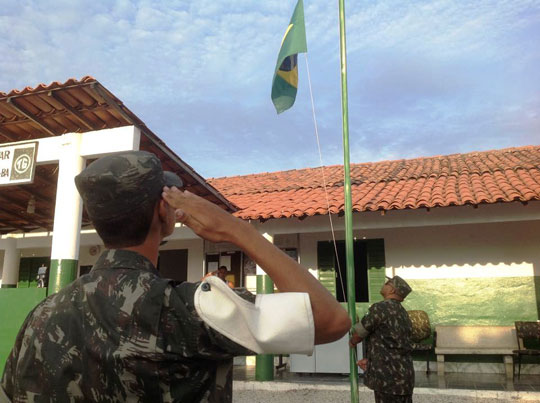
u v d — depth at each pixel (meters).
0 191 8.60
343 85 5.01
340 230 9.37
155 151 6.55
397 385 4.16
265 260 1.07
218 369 1.09
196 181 7.27
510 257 9.33
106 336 1.02
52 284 5.98
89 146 6.22
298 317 0.98
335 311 1.06
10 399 1.09
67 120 6.38
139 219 1.15
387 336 4.27
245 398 7.39
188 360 1.03
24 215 10.01
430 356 9.27
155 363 1.00
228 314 0.98
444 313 9.45
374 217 8.29
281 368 9.16
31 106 6.12
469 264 9.51
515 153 11.62
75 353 1.02
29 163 6.31
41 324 1.07
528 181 8.16
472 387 7.18
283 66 5.41
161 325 1.02
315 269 10.27
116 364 0.99
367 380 4.35
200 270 11.26
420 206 7.55
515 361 8.83
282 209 8.48
